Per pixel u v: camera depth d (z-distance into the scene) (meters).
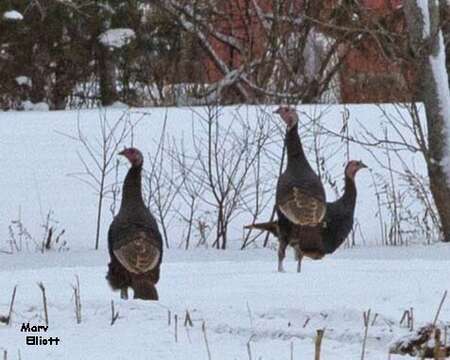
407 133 32.97
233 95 46.94
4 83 49.06
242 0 51.56
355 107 35.75
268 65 46.06
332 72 43.78
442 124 26.22
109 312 12.63
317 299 13.45
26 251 25.33
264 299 13.52
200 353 10.55
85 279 16.55
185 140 32.44
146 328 11.77
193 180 28.28
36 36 48.38
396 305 12.92
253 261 21.31
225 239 26.09
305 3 45.03
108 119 36.31
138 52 48.78
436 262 18.55
